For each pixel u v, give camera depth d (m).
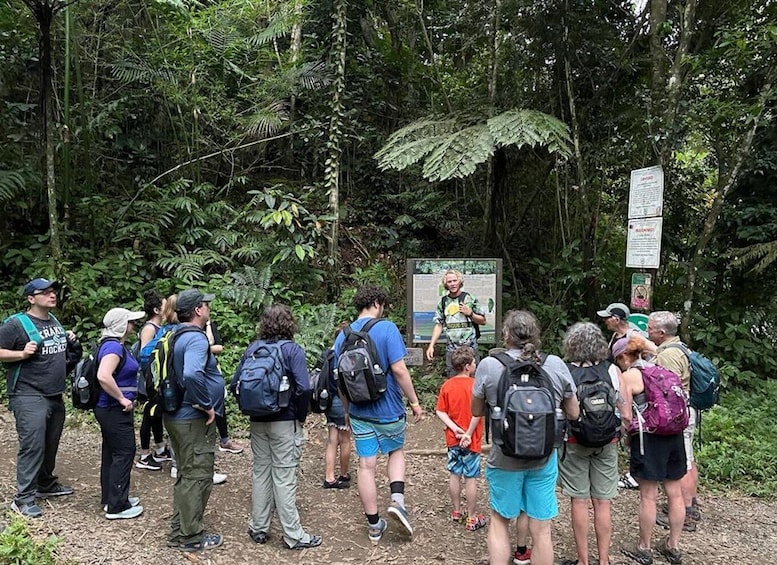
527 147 8.67
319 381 4.14
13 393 3.83
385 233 9.98
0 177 7.15
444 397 4.00
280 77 9.19
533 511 3.04
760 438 5.86
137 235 8.09
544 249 9.72
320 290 8.21
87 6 8.30
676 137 6.59
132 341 6.84
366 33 10.60
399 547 3.66
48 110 6.96
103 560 3.29
